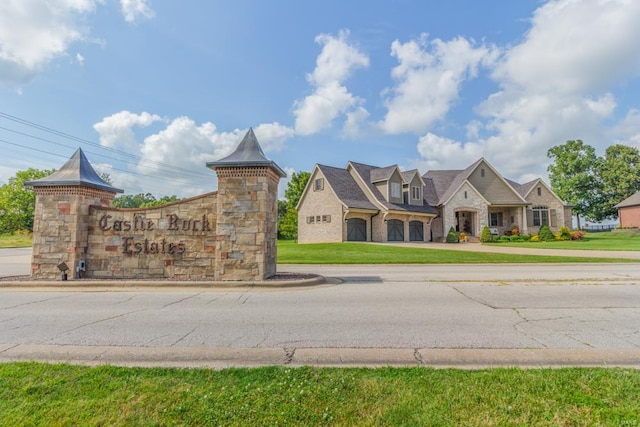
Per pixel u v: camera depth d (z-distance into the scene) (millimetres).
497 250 23234
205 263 11508
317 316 6809
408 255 20188
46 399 3252
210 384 3566
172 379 3689
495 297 8758
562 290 9742
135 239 11781
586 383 3559
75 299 8688
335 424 2852
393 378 3705
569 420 2896
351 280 11867
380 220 30906
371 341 5227
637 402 3170
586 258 18219
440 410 3045
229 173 11250
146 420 2910
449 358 4516
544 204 37281
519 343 5121
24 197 58281
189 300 8500
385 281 11617
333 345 5039
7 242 43500
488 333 5625
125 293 9555
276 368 4008
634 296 8844
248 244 11016
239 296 9016
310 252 21938
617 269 14688
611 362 4371
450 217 34625
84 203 11805
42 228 11469
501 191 36469
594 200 51531
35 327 6035
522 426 2820
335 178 32125
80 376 3760
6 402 3193
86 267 11758
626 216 45906
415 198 34219
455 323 6250
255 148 11727
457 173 40938
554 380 3633
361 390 3408
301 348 4910
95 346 4996
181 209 11766
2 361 4367
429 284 10922
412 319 6551
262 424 2850
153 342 5188
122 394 3338
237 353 4711
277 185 12812
